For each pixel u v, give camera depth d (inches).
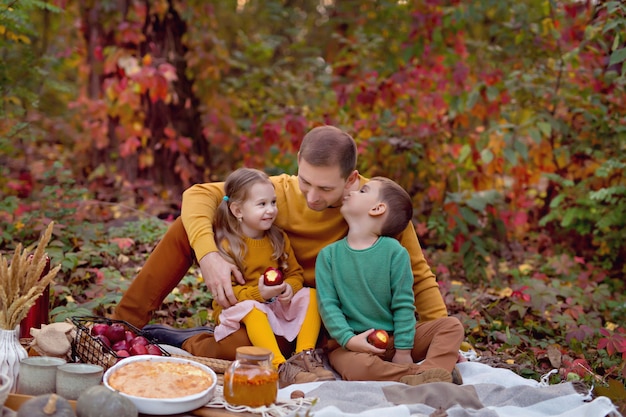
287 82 322.7
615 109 229.6
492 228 235.9
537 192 264.2
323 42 398.6
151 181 277.0
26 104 277.7
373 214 126.6
